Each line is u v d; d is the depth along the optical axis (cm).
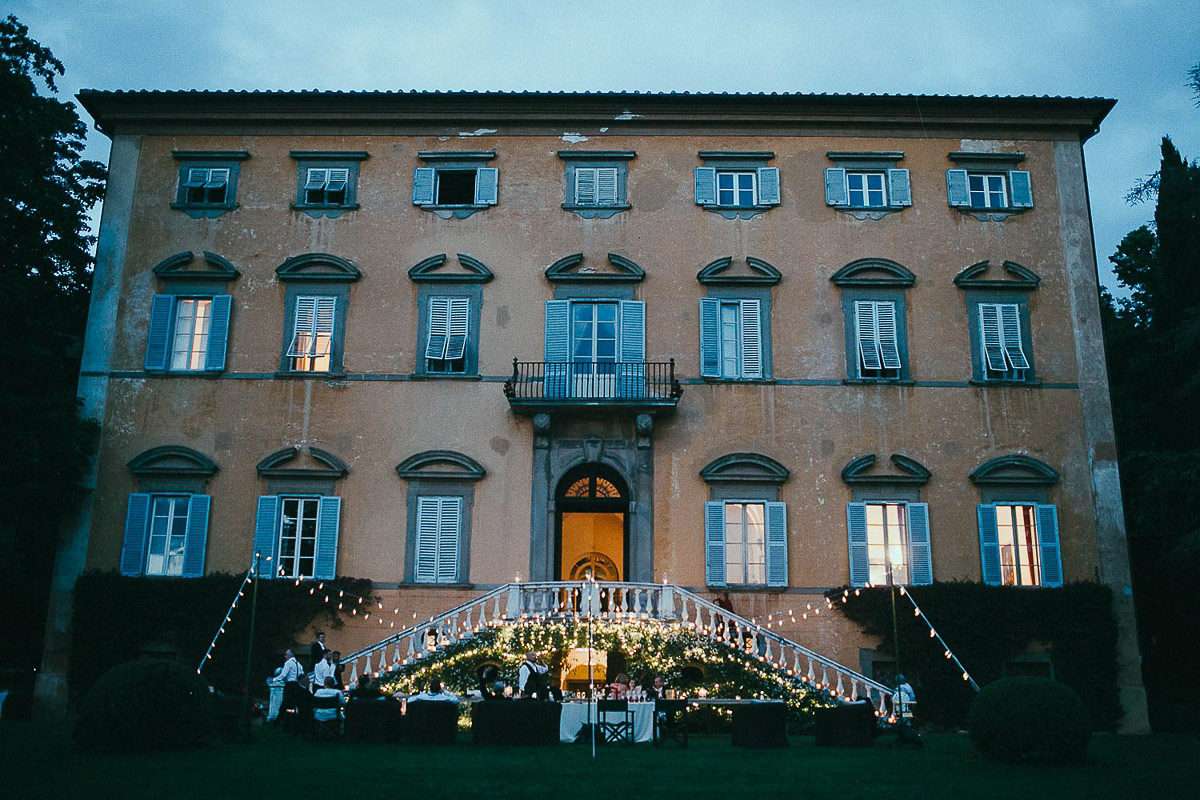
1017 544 2250
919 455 2286
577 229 2425
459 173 2492
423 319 2366
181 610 2166
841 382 2325
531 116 2481
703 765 1305
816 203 2444
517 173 2464
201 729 1395
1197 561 2236
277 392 2319
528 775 1183
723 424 2300
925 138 2491
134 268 2402
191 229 2425
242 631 2161
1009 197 2464
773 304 2377
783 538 2228
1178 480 2170
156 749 1348
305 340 2358
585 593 2020
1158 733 2123
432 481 2262
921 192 2452
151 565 2231
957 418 2308
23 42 2369
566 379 2308
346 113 2481
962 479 2273
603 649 1988
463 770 1215
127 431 2294
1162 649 2531
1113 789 1107
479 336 2356
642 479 2261
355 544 2233
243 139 2492
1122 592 2216
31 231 2319
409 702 1553
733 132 2494
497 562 2219
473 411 2306
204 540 2223
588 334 2370
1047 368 2347
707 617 2147
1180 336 2238
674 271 2397
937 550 2236
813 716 1922
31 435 2111
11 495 2159
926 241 2417
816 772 1247
